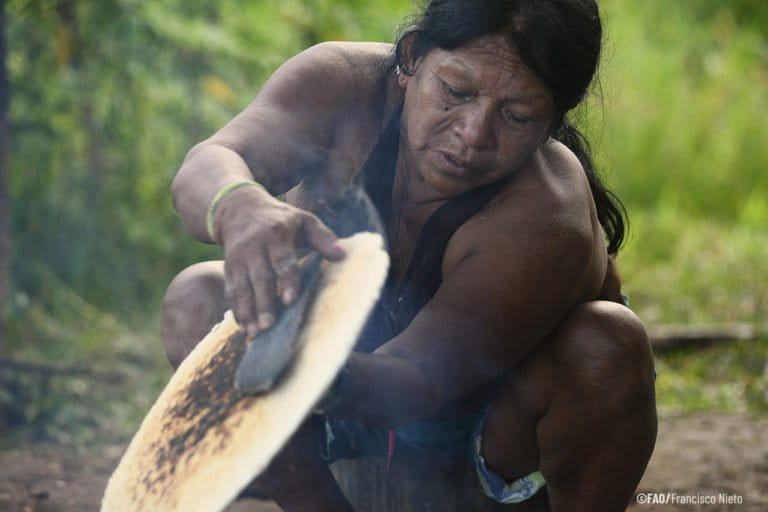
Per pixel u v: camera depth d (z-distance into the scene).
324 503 4.74
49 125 11.94
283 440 3.30
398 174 4.76
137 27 11.77
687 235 17.62
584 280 4.67
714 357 11.32
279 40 13.99
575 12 4.24
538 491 5.09
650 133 20.03
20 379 8.95
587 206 4.75
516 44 4.16
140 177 12.84
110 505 3.89
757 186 19.80
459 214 4.61
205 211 3.97
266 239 3.67
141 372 9.93
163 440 3.86
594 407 4.64
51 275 11.70
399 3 15.85
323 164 4.77
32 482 7.02
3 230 9.20
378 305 4.88
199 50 12.54
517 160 4.38
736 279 14.71
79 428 8.37
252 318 3.63
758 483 7.41
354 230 4.23
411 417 4.25
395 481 5.28
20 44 11.66
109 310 11.91
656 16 22.08
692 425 9.13
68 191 12.11
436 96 4.31
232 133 4.52
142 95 12.62
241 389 3.54
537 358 4.73
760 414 9.53
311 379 3.34
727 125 20.39
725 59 21.47
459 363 4.39
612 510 4.83
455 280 4.46
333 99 4.78
